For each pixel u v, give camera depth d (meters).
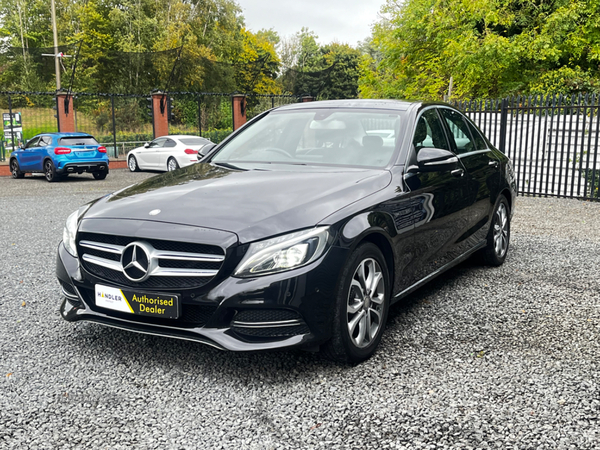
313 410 2.62
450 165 3.83
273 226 2.82
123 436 2.40
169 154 19.05
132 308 2.93
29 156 17.62
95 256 3.11
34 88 48.62
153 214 3.02
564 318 3.90
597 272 5.18
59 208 10.26
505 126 11.85
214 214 2.93
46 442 2.36
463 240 4.48
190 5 61.22
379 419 2.52
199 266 2.81
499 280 4.90
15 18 61.09
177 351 3.34
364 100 4.47
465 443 2.32
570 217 8.59
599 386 2.84
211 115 47.09
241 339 2.77
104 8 57.50
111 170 21.91
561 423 2.48
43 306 4.28
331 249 2.85
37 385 2.91
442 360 3.18
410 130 3.94
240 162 4.04
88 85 49.75
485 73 17.80
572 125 12.05
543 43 17.14
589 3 17.12
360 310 3.12
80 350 3.38
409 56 20.52
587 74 17.72
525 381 2.90
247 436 2.39
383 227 3.21
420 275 3.83
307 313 2.78
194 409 2.64
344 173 3.53
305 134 4.14
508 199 5.58
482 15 17.30
